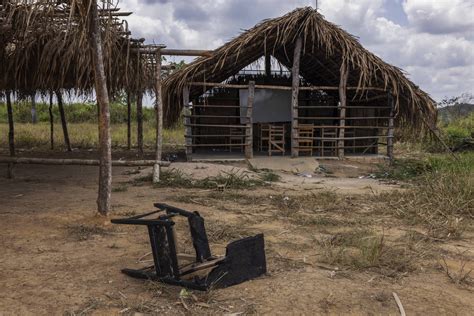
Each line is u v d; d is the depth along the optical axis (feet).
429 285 14.82
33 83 40.45
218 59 44.96
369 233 20.47
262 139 52.90
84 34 21.09
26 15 21.75
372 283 14.76
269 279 14.89
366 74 44.42
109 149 21.79
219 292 13.83
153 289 13.96
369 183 38.11
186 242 18.93
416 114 48.14
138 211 23.89
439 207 25.40
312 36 45.50
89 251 17.52
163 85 46.21
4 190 29.73
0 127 89.61
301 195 30.45
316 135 58.80
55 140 70.85
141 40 32.86
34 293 13.65
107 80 37.11
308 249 18.30
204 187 32.63
